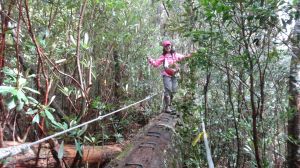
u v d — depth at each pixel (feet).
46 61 12.91
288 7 9.59
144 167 9.96
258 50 11.91
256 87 15.80
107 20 20.24
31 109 9.41
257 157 12.86
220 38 12.10
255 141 12.67
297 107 15.62
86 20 18.38
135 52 27.66
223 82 18.33
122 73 27.27
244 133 17.11
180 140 15.80
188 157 15.71
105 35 20.68
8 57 12.69
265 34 11.25
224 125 18.29
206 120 17.42
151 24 29.55
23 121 14.88
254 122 12.51
